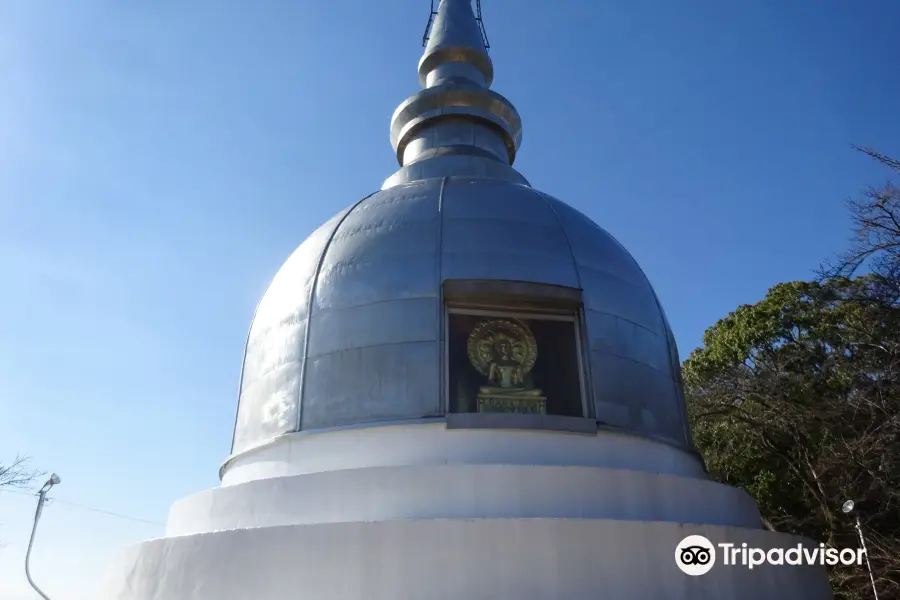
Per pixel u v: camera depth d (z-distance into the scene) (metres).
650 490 11.38
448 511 10.52
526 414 11.91
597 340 13.11
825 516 21.31
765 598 10.48
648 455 12.86
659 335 14.74
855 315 21.38
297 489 11.18
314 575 9.45
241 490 11.72
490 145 19.72
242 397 14.58
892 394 19.44
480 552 9.33
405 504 10.60
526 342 12.91
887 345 19.41
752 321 32.28
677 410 14.31
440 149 19.06
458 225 13.92
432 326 12.49
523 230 14.12
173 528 12.87
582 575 9.38
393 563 9.30
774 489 24.66
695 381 31.69
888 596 17.36
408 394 11.98
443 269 13.10
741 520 12.45
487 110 20.17
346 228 14.78
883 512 18.91
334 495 10.91
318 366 12.80
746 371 27.16
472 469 10.80
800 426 23.84
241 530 10.11
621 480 11.23
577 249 14.24
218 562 10.05
